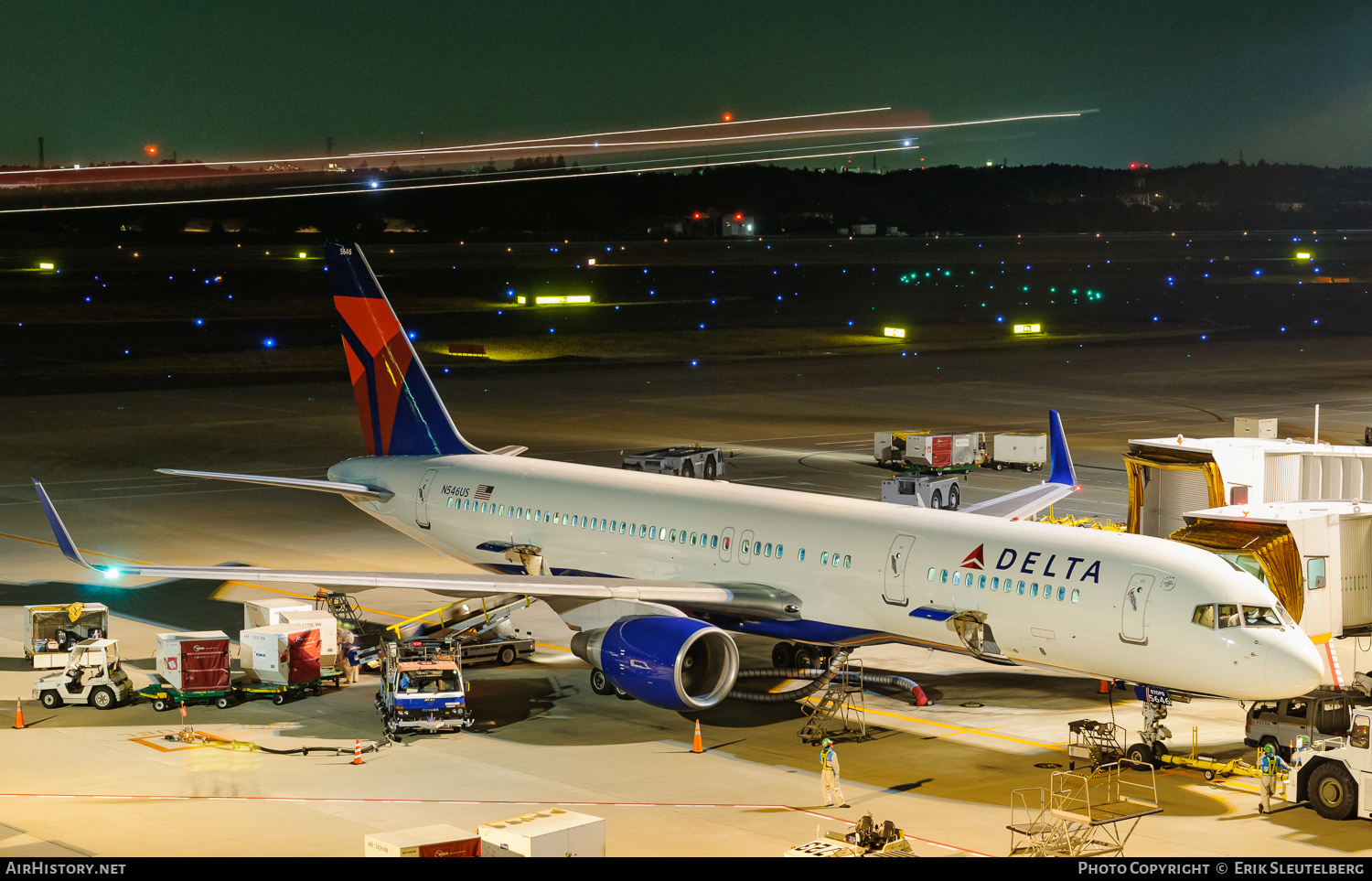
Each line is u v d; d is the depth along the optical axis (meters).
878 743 33.78
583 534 42.66
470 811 28.31
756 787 30.20
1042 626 32.00
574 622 37.88
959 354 161.50
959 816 28.09
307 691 38.53
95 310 185.75
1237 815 28.19
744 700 37.06
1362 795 27.19
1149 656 30.20
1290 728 31.34
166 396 119.25
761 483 77.25
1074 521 62.91
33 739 33.84
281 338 165.25
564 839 23.39
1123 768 31.56
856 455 89.06
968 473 83.56
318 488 47.94
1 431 97.44
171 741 33.75
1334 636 37.53
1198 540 37.31
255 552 58.59
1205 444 47.75
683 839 26.52
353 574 36.41
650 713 36.66
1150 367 147.12
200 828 27.03
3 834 26.62
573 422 103.69
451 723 34.31
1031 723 35.59
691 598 36.12
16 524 65.19
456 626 42.41
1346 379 135.38
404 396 50.41
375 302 50.38
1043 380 134.88
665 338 171.88
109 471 81.69
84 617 41.94
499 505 45.34
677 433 98.31
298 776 30.91
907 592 34.53
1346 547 38.28
